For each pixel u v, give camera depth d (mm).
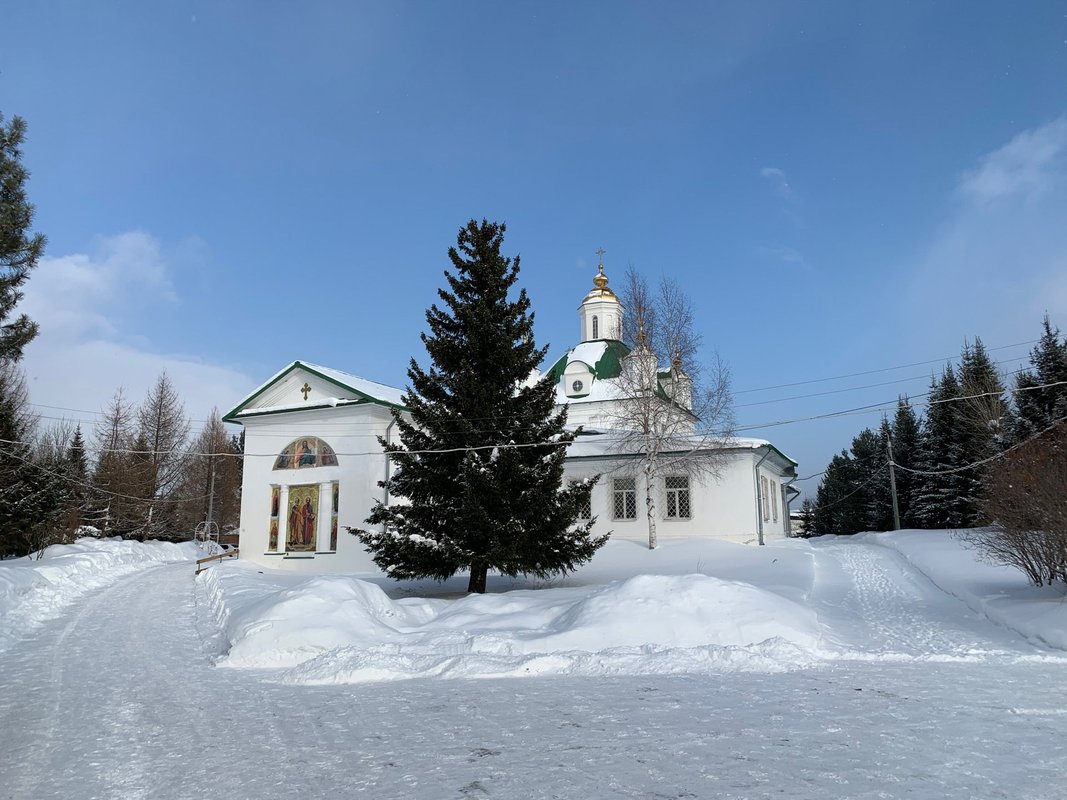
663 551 29500
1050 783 5848
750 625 13016
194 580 26875
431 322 22062
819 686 9875
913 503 49188
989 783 5863
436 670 11453
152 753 7223
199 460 54844
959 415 43906
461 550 20000
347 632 13391
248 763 6824
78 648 14188
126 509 44750
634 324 33688
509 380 21609
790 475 44969
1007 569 20281
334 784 6156
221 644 14398
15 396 33531
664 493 33406
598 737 7512
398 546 20344
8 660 12938
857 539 38406
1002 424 41062
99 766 6820
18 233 21172
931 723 7812
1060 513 15008
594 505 34188
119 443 47000
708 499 32688
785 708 8633
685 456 32031
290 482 31094
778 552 27875
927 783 5887
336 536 29719
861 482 61031
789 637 12680
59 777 6500
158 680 11258
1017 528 16219
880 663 11516
